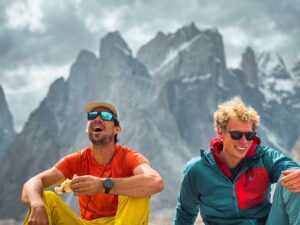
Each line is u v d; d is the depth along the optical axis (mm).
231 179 1796
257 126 1781
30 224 1528
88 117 1803
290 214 1524
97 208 1791
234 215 1770
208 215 1836
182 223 1991
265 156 1789
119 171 1814
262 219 1772
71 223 1649
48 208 1599
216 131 1835
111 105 1828
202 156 1834
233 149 1757
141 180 1611
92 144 1812
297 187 1475
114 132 1838
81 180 1613
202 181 1821
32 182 1662
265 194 1773
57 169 1816
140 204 1624
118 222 1623
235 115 1743
